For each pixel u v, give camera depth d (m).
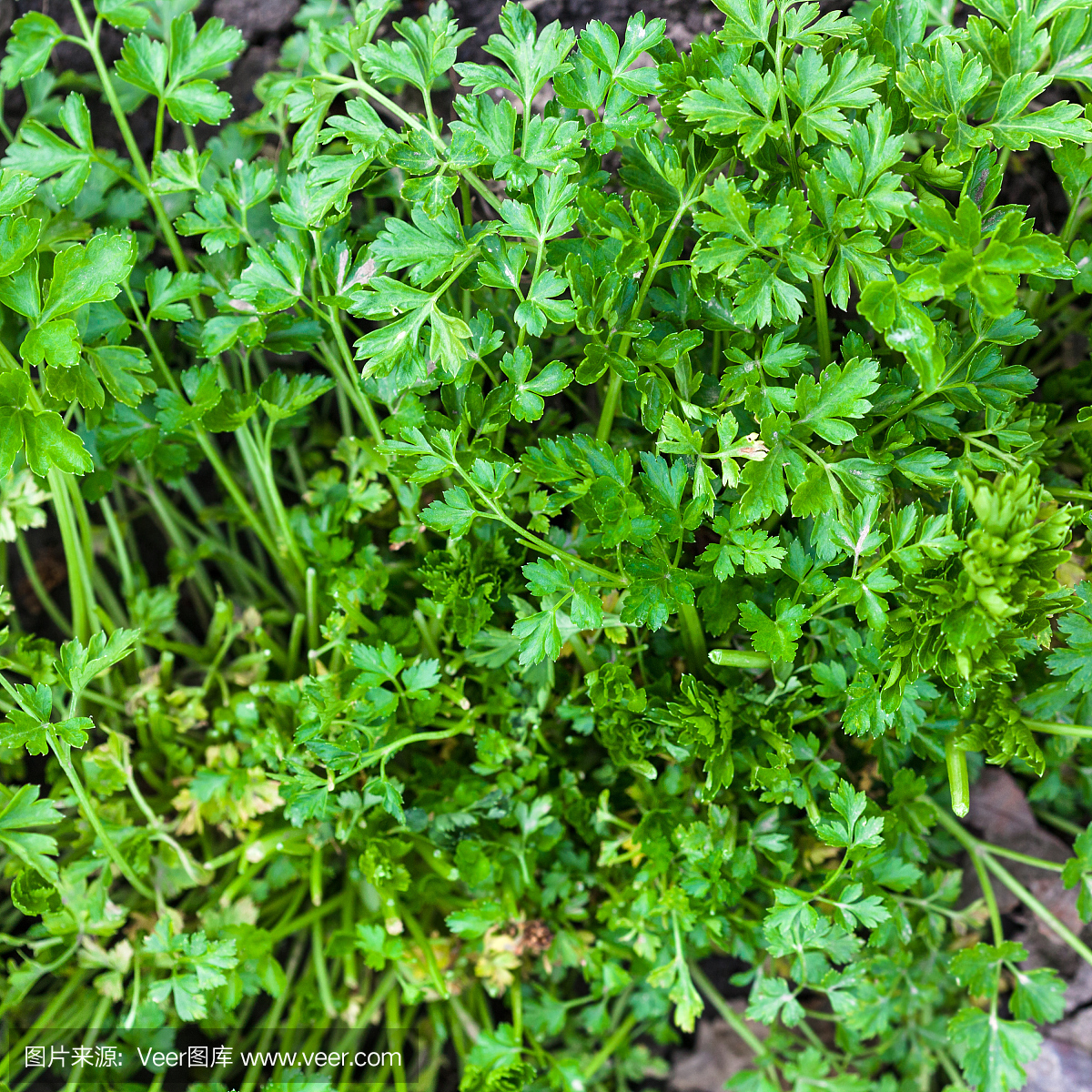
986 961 0.54
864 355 0.50
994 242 0.47
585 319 0.50
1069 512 0.52
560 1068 0.56
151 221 0.59
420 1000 0.58
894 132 0.51
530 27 0.50
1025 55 0.50
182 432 0.55
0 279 0.49
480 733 0.55
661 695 0.54
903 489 0.52
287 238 0.53
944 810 0.58
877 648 0.50
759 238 0.49
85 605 0.58
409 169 0.50
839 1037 0.58
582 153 0.50
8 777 0.59
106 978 0.56
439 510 0.51
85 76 0.60
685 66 0.50
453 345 0.50
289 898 0.59
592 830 0.56
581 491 0.50
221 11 0.59
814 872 0.55
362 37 0.51
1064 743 0.53
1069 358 0.59
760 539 0.50
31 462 0.49
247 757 0.56
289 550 0.57
